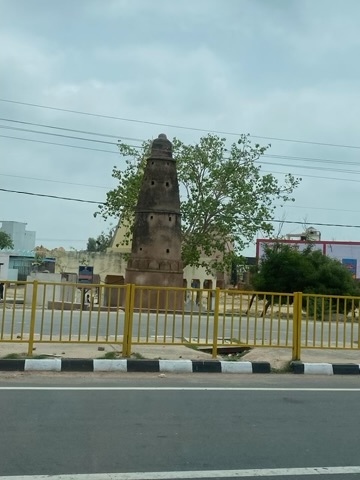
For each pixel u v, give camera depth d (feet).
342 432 20.48
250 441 18.97
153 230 93.61
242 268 123.13
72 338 38.68
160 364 31.81
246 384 29.04
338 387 29.17
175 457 17.10
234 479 15.56
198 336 36.32
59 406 22.70
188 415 22.00
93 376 29.66
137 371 31.45
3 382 27.17
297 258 111.55
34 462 16.26
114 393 25.50
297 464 16.89
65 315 61.52
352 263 173.99
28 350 32.68
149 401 24.17
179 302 48.75
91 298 43.09
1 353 32.53
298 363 33.63
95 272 139.13
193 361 32.40
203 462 16.75
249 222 117.60
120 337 40.63
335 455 17.83
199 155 116.57
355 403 25.36
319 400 25.71
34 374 29.43
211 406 23.71
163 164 95.55
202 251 123.34
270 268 112.16
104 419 20.97
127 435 19.10
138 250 94.17
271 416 22.39
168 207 94.58
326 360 35.86
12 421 20.27
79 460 16.56
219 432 19.85
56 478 15.17
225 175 115.85
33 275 111.45
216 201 115.96
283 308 42.88
